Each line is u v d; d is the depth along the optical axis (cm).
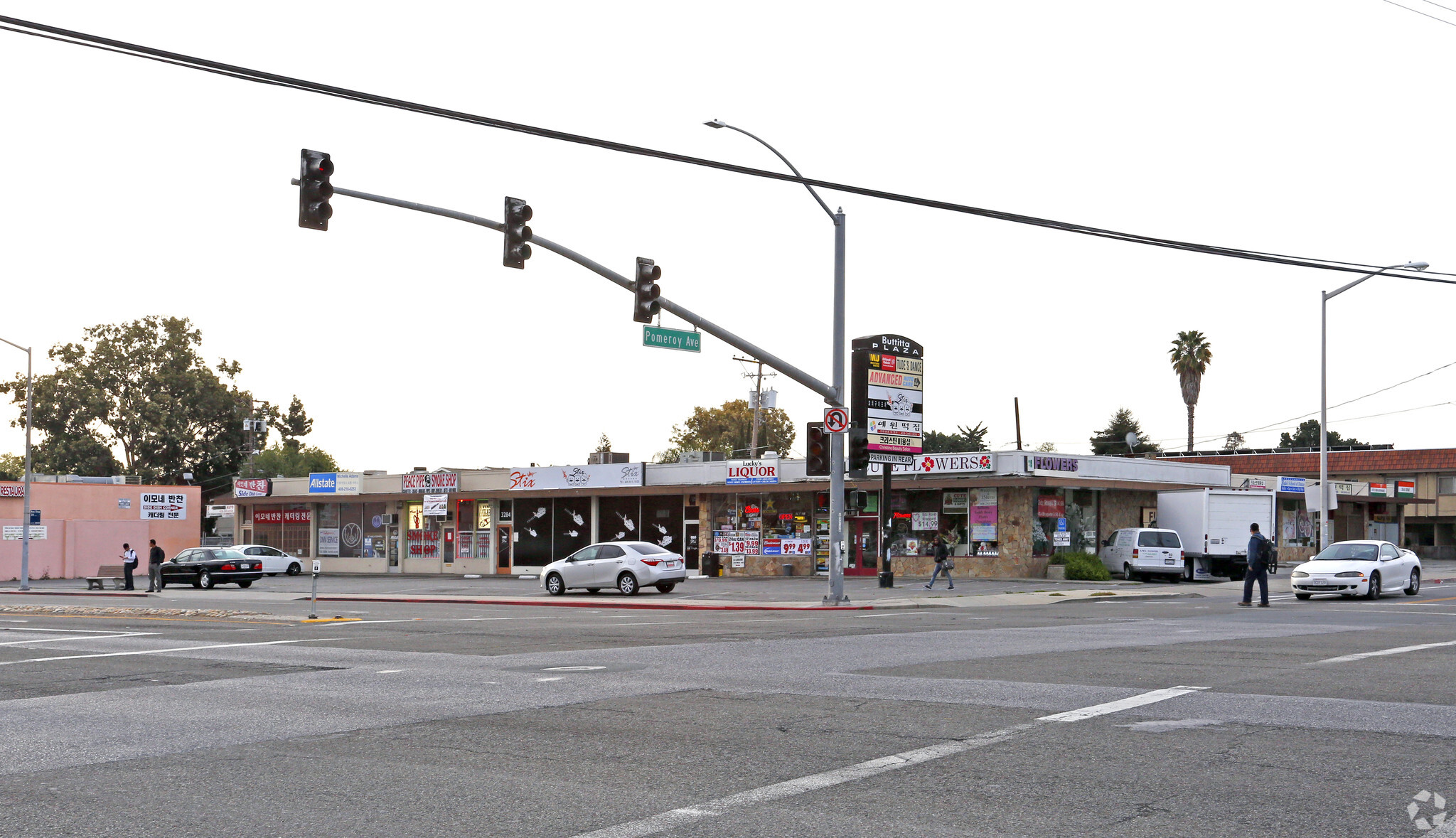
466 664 1480
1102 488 4381
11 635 2062
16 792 789
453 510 5725
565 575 3641
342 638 1892
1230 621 2186
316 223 1798
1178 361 7838
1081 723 972
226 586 4856
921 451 3841
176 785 801
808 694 1158
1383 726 948
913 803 716
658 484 5031
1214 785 752
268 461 9775
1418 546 7212
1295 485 5253
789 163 2573
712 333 2567
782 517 4769
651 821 686
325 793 770
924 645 1641
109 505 6419
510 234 2058
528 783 791
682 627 2086
